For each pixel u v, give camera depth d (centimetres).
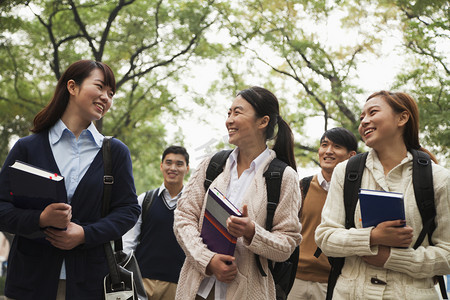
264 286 297
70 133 302
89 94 303
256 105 318
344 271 304
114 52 1767
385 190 300
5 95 1797
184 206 316
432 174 297
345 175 315
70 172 297
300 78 1644
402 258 281
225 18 1644
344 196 312
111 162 308
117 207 307
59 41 1625
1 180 289
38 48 1708
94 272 291
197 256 288
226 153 326
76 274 286
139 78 1802
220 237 286
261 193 304
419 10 1326
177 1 1708
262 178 309
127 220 302
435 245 292
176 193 540
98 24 1723
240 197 311
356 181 311
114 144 312
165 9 1697
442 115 1206
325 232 305
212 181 318
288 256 296
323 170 510
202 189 320
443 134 1201
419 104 1270
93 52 1638
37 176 255
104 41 1623
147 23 1705
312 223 496
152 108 1800
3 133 1808
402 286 288
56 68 1636
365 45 1523
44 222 263
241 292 289
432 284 294
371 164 312
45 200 262
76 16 1591
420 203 293
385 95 315
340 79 1520
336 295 300
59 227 266
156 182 2238
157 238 521
